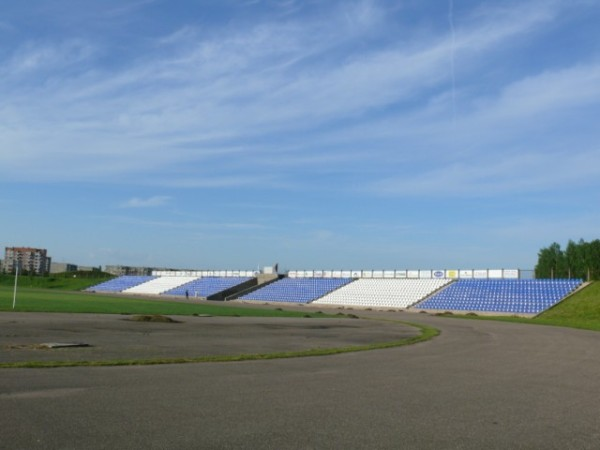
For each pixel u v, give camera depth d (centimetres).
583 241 10231
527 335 3594
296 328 3844
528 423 1011
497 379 1567
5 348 1978
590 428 986
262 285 11919
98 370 1508
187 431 879
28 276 15988
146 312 5138
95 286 14525
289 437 862
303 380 1452
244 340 2738
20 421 908
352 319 5584
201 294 11681
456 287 8888
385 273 10388
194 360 1794
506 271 8644
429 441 866
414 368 1783
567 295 7319
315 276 11619
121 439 821
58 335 2591
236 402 1123
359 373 1628
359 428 934
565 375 1691
